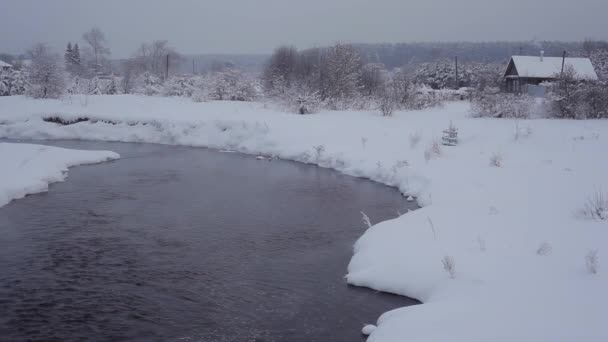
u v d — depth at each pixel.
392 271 10.64
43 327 8.98
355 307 9.76
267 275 11.32
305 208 16.84
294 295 10.30
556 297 8.20
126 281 10.96
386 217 15.74
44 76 40.19
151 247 13.06
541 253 10.15
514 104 31.44
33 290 10.44
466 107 40.56
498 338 7.04
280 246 13.21
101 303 9.91
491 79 60.69
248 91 44.38
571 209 12.91
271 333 8.84
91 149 28.45
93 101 39.00
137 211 16.34
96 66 77.19
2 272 11.32
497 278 9.31
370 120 30.81
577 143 20.95
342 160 23.72
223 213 16.23
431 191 17.09
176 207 16.88
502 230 11.85
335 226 14.91
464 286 9.17
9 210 16.25
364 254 11.77
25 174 19.78
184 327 9.04
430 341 7.16
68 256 12.34
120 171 22.84
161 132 32.03
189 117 32.81
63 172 22.31
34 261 12.01
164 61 71.31
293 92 37.59
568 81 31.19
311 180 21.23
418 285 9.99
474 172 18.41
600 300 7.88
